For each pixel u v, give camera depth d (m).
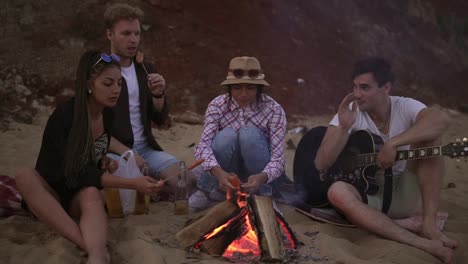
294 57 9.74
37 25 8.67
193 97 8.32
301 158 4.43
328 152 4.00
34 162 5.77
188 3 9.59
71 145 3.45
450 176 6.05
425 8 13.33
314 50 10.15
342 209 3.83
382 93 3.97
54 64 8.23
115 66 3.51
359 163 4.03
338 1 11.62
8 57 8.16
